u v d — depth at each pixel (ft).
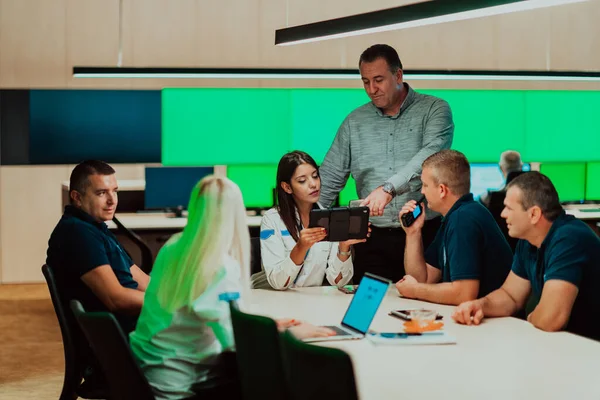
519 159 23.09
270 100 28.63
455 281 10.14
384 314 9.66
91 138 28.53
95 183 10.82
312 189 11.37
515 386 6.57
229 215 7.96
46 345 18.90
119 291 10.19
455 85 29.84
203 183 8.02
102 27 28.45
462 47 29.63
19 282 28.78
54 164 28.53
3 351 18.22
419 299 10.62
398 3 29.25
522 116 28.55
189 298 7.84
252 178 24.12
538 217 9.04
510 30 29.76
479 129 28.40
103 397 9.71
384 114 13.07
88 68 23.12
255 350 7.09
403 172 12.20
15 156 28.37
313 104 28.76
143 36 28.58
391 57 12.48
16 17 28.12
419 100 12.96
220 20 28.81
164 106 28.45
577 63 30.12
